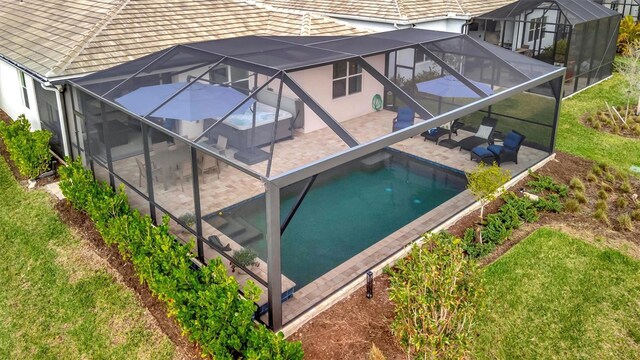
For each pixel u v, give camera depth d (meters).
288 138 11.40
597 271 13.27
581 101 26.80
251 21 23.22
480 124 21.23
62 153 18.53
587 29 27.19
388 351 10.55
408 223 15.45
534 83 17.27
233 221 13.80
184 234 13.78
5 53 20.09
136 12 20.69
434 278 9.75
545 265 13.47
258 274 11.92
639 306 12.10
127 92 14.57
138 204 15.18
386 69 15.55
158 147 13.55
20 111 21.80
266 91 12.45
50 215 15.47
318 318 11.52
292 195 17.31
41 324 11.75
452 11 27.50
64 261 13.55
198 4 23.00
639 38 35.62
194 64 14.94
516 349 10.91
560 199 16.92
